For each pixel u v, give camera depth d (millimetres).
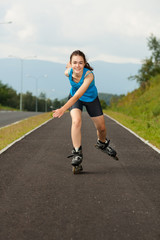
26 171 6555
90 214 4121
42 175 6199
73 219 3949
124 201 4656
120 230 3637
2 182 5680
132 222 3871
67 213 4152
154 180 5902
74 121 6094
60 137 12484
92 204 4508
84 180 5820
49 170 6656
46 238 3426
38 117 25969
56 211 4223
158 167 7094
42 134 13531
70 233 3547
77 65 5566
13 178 5969
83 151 9164
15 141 11305
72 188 5301
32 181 5742
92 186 5426
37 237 3451
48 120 22188
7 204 4500
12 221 3887
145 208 4371
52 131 14781
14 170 6656
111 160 7828
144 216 4070
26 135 13164
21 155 8492
